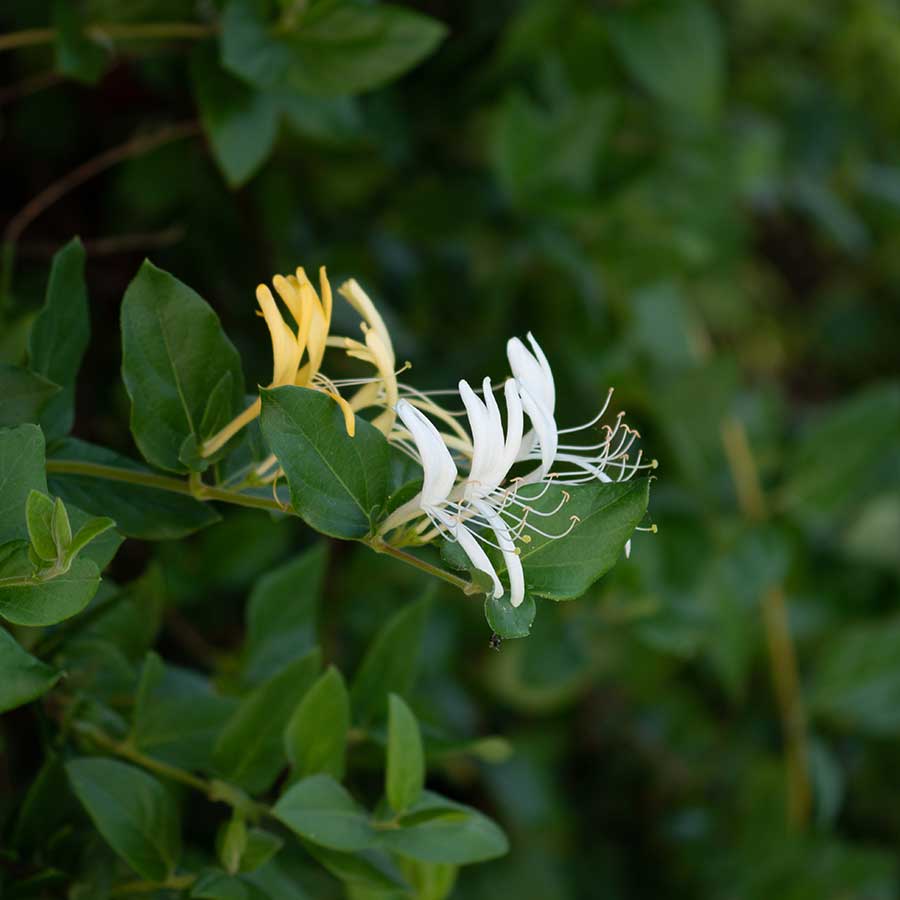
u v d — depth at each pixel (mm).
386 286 758
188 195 704
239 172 582
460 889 768
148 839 473
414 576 747
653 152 749
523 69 767
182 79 672
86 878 491
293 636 569
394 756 468
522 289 761
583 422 743
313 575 572
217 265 709
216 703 512
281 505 445
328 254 730
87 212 713
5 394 448
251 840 477
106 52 584
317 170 737
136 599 546
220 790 490
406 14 564
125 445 686
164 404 446
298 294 427
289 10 561
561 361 736
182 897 473
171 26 583
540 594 427
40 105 700
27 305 612
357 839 466
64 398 470
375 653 522
